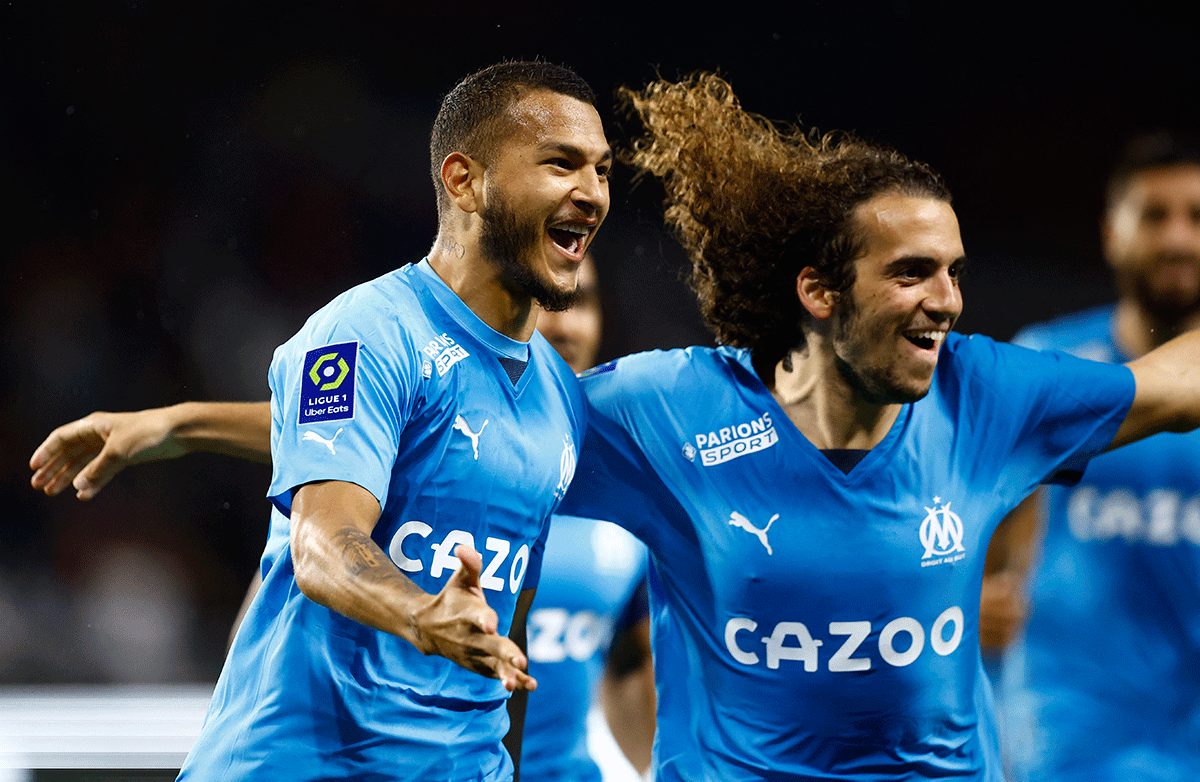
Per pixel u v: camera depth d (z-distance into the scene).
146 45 28.92
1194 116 31.19
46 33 28.77
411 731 7.94
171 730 19.11
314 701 7.75
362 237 29.27
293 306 29.05
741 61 30.92
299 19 29.06
